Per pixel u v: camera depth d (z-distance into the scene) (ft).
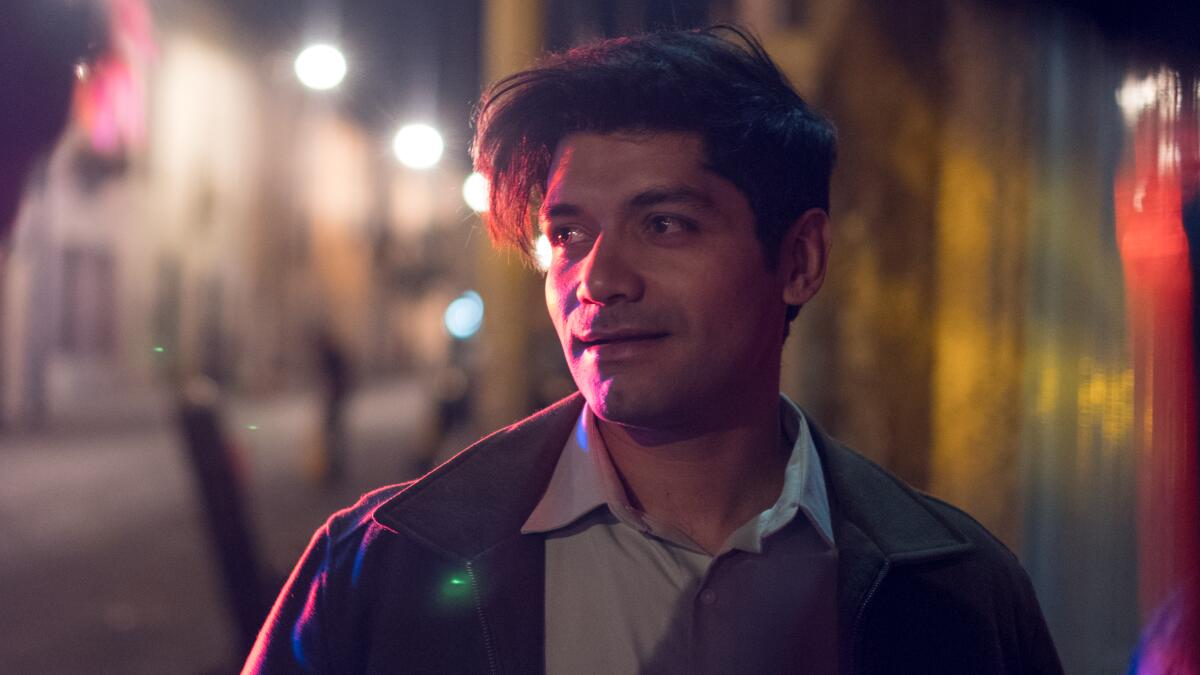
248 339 84.17
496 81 4.33
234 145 82.48
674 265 3.98
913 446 11.09
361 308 113.70
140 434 50.70
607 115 4.02
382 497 4.43
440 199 134.92
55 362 59.47
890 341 11.27
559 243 4.20
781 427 4.79
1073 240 8.75
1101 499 8.34
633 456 4.28
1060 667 4.81
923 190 11.02
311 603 4.24
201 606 18.22
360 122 106.93
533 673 4.07
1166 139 5.53
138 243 69.26
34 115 3.02
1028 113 9.55
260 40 83.66
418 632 4.08
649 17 4.90
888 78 11.25
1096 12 8.00
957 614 4.42
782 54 11.84
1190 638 5.20
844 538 4.42
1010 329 9.93
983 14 10.18
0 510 28.66
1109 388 8.38
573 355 4.09
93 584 19.90
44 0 2.99
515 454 4.37
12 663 14.97
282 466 39.11
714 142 4.00
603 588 4.15
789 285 4.42
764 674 4.14
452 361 29.48
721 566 4.15
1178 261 5.43
